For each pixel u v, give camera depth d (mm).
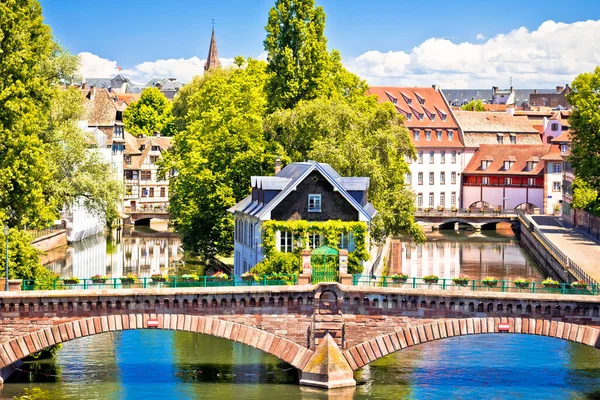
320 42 137125
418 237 129375
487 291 79562
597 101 149625
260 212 101750
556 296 77750
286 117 124812
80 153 110500
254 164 124438
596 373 83938
